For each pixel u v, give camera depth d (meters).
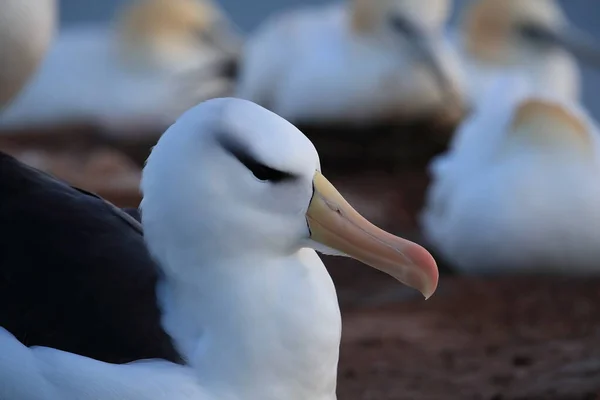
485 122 13.55
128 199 15.48
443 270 13.71
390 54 19.42
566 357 9.97
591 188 12.66
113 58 21.06
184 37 21.62
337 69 19.28
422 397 9.20
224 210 6.47
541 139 12.87
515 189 12.74
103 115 20.69
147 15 21.36
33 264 6.90
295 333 6.59
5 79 12.61
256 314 6.55
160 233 6.59
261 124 6.47
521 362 9.91
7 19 12.07
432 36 19.67
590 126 13.35
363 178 18.78
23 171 7.19
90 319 6.75
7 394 6.61
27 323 6.80
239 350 6.55
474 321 11.21
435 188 14.08
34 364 6.58
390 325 11.12
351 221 6.57
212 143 6.46
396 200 17.23
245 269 6.57
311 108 19.47
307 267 6.70
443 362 10.01
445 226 13.41
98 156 17.39
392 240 6.58
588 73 25.95
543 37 22.16
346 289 12.63
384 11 19.34
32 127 20.64
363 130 19.53
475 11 22.30
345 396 9.27
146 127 20.83
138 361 6.61
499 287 12.33
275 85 20.16
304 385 6.67
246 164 6.44
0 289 6.89
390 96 19.39
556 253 12.73
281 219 6.54
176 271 6.63
